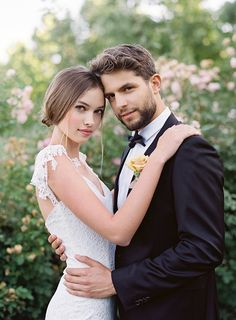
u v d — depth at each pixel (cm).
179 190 226
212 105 489
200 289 237
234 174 461
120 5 1073
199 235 221
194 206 223
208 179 226
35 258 399
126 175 260
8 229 414
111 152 455
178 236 233
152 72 247
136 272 233
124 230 231
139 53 245
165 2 1026
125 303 234
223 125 480
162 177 234
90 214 237
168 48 906
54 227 256
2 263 396
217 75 505
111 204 269
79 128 248
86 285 245
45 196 250
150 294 231
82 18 1024
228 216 432
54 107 248
